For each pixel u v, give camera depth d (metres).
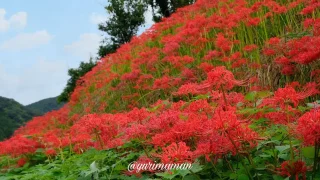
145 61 7.46
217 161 2.84
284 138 2.67
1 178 4.56
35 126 11.67
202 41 6.61
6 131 27.12
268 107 2.98
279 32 6.51
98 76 10.80
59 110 11.80
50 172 4.00
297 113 3.02
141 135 3.11
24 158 6.18
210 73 2.87
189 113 3.07
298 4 6.12
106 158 3.69
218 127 2.30
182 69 6.56
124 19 19.17
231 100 3.36
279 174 2.45
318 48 4.09
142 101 7.47
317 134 2.09
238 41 5.95
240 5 7.05
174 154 2.29
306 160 2.56
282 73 5.01
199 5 8.84
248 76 5.73
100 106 8.88
